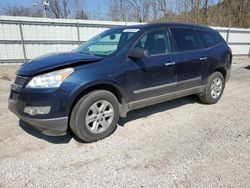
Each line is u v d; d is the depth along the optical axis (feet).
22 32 36.14
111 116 11.51
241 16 81.20
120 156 9.90
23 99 9.91
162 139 11.43
